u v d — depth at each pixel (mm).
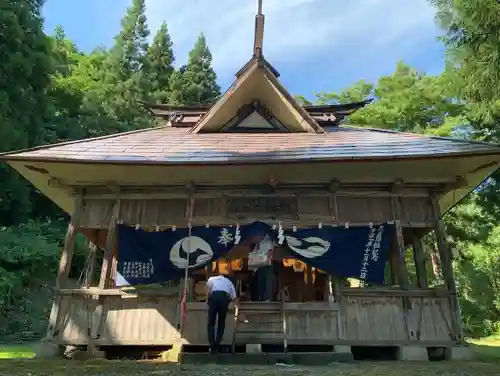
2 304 17328
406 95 26266
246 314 9445
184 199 10445
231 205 10312
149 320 9492
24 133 22547
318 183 10359
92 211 10500
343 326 9328
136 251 9844
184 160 9516
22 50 22922
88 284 11703
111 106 41500
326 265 9648
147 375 6789
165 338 9336
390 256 10750
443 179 10305
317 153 9820
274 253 10523
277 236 9711
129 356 9602
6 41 22234
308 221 10086
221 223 10141
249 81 12406
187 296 9719
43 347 9289
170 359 8812
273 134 12648
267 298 10148
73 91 36781
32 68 23750
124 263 9789
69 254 10141
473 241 22047
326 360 8703
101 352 9297
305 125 12570
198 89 47312
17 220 24547
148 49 49719
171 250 9836
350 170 10047
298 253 9695
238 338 9195
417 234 12055
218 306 8789
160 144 11180
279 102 12570
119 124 36812
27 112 23344
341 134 12398
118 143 11188
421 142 10500
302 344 9195
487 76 11625
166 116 15109
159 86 48812
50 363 8203
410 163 9781
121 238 9898
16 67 22672
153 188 10508
